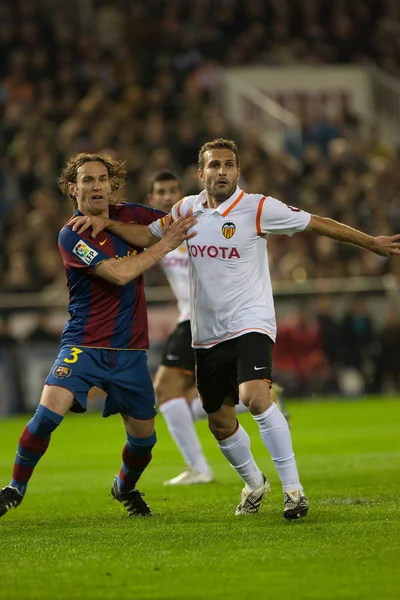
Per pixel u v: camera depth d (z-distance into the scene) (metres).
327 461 37.00
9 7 91.69
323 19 104.81
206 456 41.53
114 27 100.06
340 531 21.23
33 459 24.00
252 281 24.08
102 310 24.25
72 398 23.91
